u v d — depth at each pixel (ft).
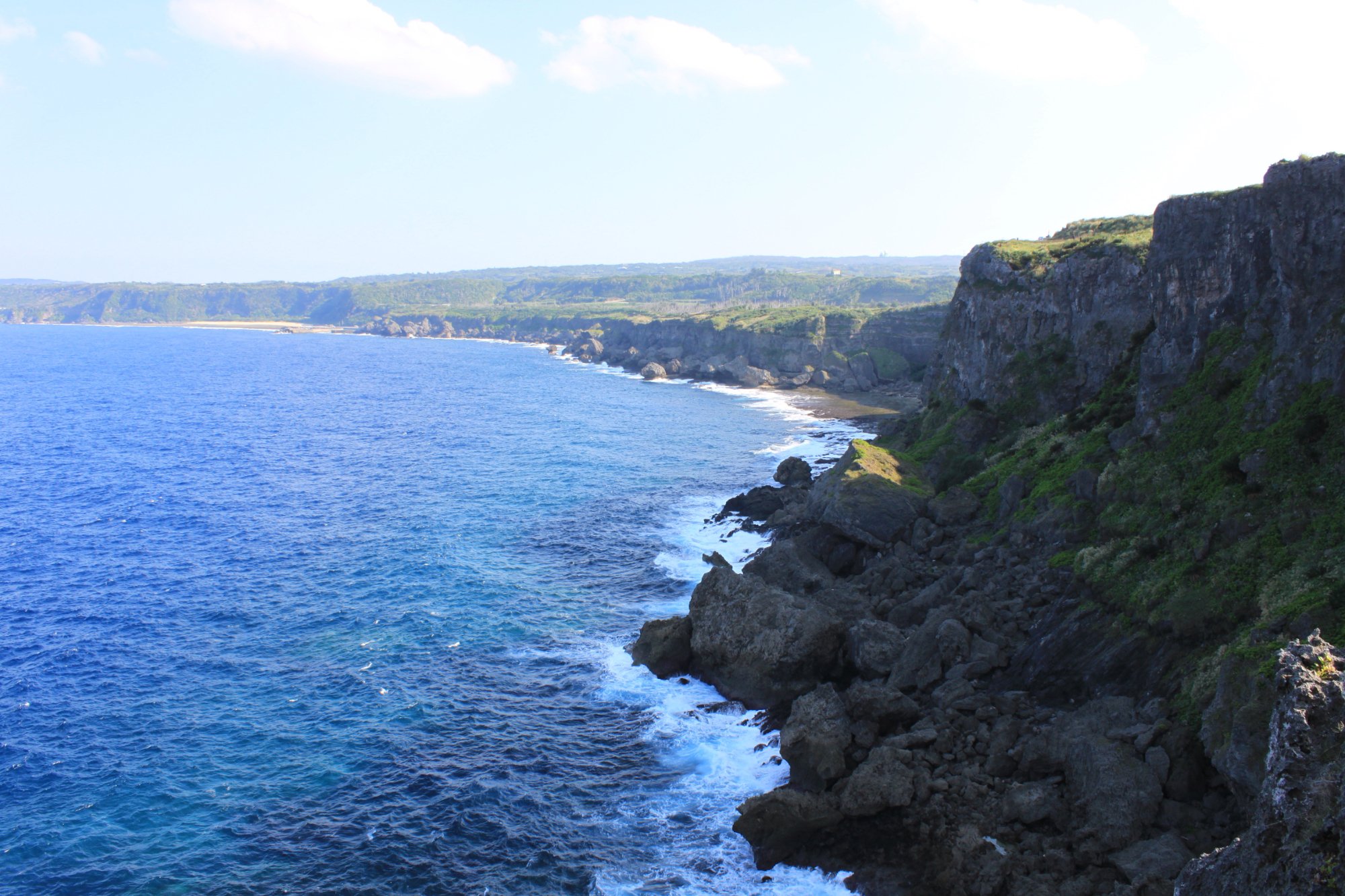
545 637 181.57
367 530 258.78
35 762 136.46
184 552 237.86
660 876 109.60
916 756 119.34
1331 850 63.72
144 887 109.60
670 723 147.02
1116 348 229.04
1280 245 144.15
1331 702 76.74
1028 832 104.01
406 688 160.15
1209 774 102.99
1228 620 115.96
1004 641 142.41
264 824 121.60
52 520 269.64
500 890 108.17
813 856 109.29
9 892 108.47
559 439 420.36
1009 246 291.38
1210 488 137.08
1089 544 153.69
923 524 201.16
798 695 149.48
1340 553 110.32
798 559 199.00
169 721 148.87
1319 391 132.16
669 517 272.92
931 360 374.43
